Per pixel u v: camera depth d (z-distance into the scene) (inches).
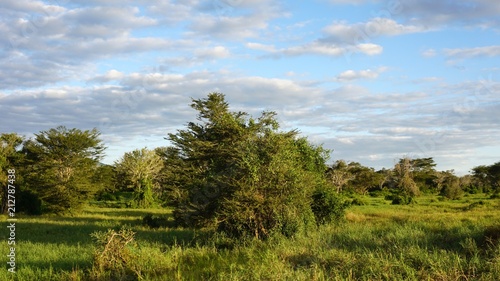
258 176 679.7
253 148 706.8
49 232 960.9
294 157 764.6
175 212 1037.8
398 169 2768.2
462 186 2864.2
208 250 579.5
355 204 1807.3
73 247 643.5
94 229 1015.0
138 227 1008.9
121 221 1289.4
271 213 671.1
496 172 2787.9
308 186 703.7
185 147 1300.4
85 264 513.0
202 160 1221.1
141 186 2652.6
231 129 1121.4
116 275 454.6
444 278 355.6
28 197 1888.5
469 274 361.7
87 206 2321.6
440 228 653.3
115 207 2319.1
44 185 1785.2
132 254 498.0
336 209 852.0
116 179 2785.4
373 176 2822.3
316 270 385.7
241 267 413.7
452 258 411.8
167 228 961.5
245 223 666.2
